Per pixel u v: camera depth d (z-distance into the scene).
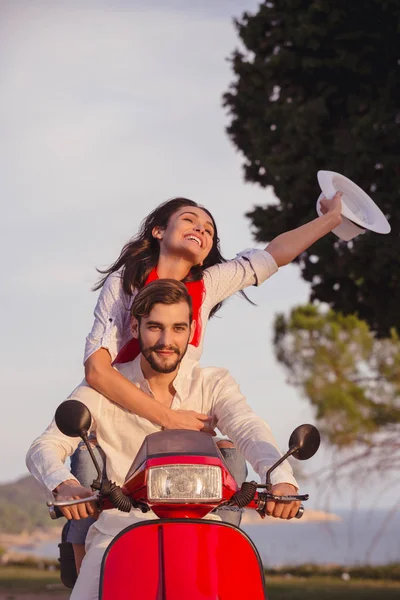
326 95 11.09
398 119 10.64
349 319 22.33
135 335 3.71
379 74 10.88
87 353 3.96
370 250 10.57
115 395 3.69
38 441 3.57
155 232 4.46
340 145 10.55
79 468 4.12
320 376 22.16
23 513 63.03
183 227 4.37
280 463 3.22
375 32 10.65
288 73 11.39
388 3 10.23
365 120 10.45
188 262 4.43
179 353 3.54
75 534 4.18
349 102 10.95
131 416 3.69
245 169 12.10
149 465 2.90
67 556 4.34
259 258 4.65
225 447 4.05
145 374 3.78
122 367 3.89
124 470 3.67
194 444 2.99
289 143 10.99
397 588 17.89
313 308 23.14
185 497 2.88
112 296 4.22
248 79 11.64
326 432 21.39
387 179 10.56
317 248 10.81
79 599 3.20
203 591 2.82
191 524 2.96
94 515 3.12
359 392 21.83
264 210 11.48
